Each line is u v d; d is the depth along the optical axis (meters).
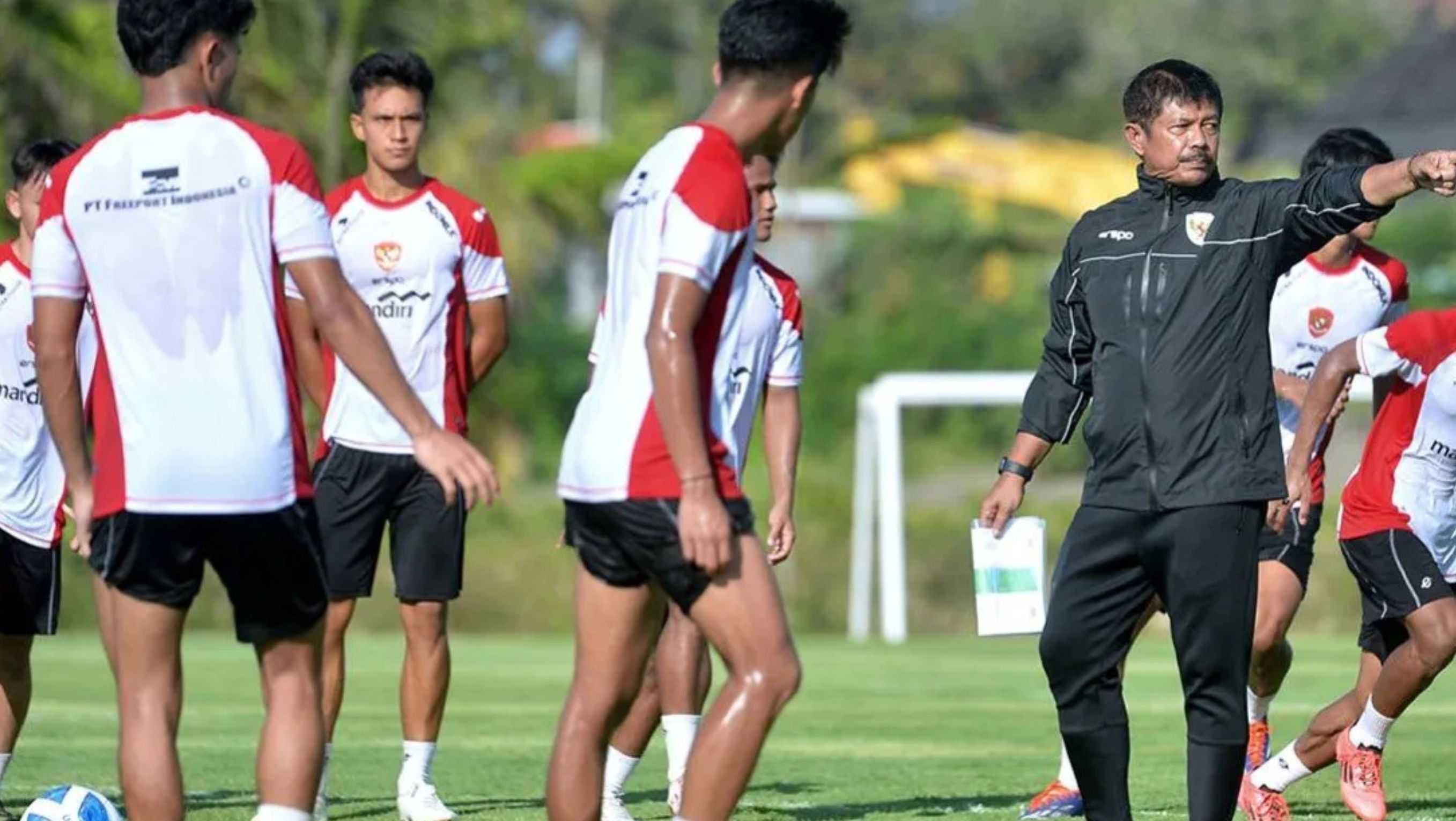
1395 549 25.23
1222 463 20.98
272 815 18.42
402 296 28.06
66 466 19.03
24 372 25.53
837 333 126.19
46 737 37.06
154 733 18.48
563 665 56.62
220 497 17.88
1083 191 137.38
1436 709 43.97
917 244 132.75
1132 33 197.38
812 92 18.06
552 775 18.98
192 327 17.89
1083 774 22.23
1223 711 21.41
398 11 79.75
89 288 18.64
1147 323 21.27
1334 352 24.80
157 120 18.06
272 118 78.50
